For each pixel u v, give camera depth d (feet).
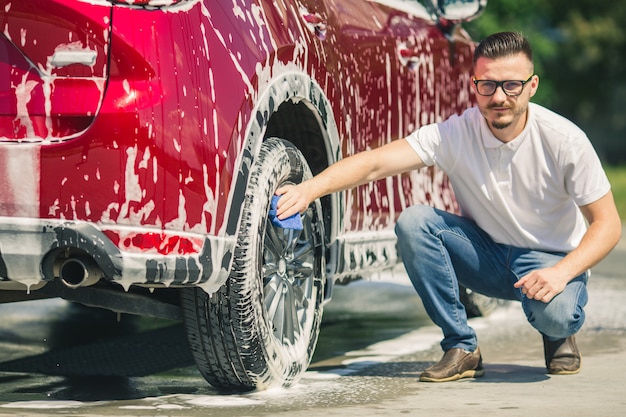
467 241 18.15
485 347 21.63
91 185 13.89
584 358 20.15
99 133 13.91
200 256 14.55
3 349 21.45
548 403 16.12
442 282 18.02
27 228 13.92
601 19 142.00
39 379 18.33
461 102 24.67
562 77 147.54
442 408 15.74
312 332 17.75
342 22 18.90
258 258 15.76
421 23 23.21
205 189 14.55
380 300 29.17
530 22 100.78
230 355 15.93
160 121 14.06
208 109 14.61
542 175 17.60
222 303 15.60
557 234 18.19
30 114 14.05
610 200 17.48
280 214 16.25
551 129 17.37
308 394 16.75
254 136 15.43
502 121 17.06
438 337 23.22
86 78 14.05
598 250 17.20
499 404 16.05
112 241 13.92
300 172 17.17
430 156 17.81
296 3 17.28
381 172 17.61
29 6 14.02
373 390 17.11
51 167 13.92
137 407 15.72
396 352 21.22
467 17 23.59
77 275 14.32
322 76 17.54
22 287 14.83
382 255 20.43
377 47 20.13
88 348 21.62
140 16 14.16
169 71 14.21
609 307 27.32
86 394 16.90
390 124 20.58
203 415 15.17
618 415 15.33
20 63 14.10
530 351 21.15
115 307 15.65
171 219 14.20
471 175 17.84
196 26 14.69
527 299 17.60
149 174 14.01
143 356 20.76
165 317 15.93
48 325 24.48
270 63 15.84
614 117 172.24
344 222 18.52
